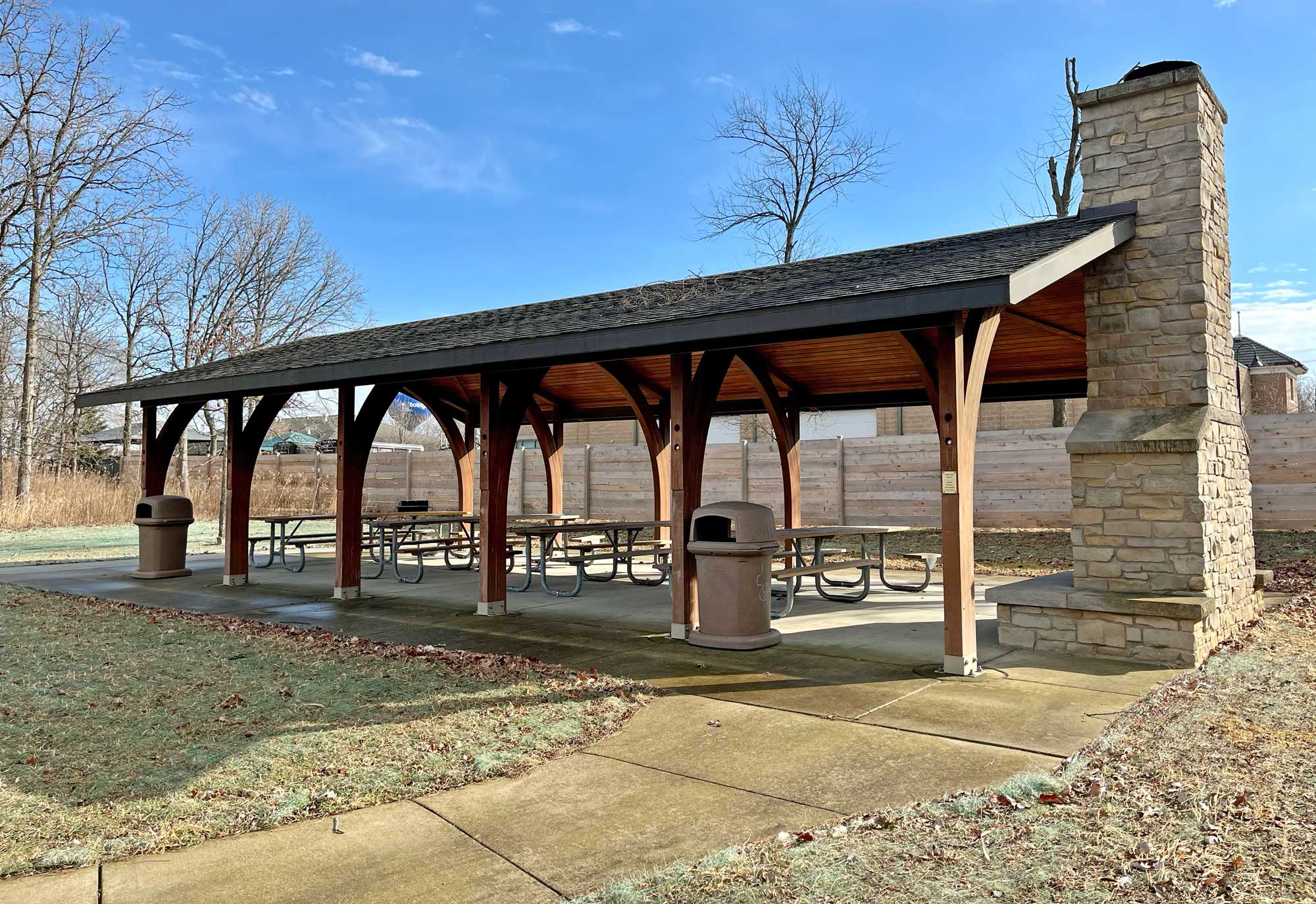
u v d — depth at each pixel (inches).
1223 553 260.5
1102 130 268.8
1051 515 528.1
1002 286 186.4
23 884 116.0
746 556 259.6
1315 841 118.1
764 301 237.0
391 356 317.7
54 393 1212.5
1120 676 218.5
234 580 424.8
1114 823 126.5
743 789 146.3
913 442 574.6
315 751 169.6
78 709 200.2
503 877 115.5
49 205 911.7
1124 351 260.7
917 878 111.0
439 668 236.7
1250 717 178.5
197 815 139.3
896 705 195.6
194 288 1253.7
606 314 300.5
